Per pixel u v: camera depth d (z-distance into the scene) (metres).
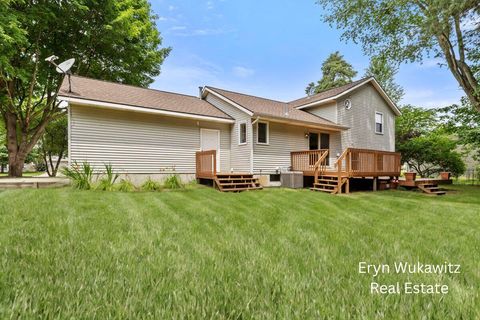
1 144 21.41
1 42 8.23
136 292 1.59
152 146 9.27
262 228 3.55
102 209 4.46
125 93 9.65
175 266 2.03
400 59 10.12
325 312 1.42
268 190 8.91
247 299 1.54
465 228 3.95
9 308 1.35
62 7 10.27
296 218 4.36
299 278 1.87
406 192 9.82
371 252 2.58
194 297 1.54
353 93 13.92
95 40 11.88
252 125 10.26
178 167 9.80
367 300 1.57
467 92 10.09
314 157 10.59
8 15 8.28
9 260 2.02
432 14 8.05
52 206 4.46
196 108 10.68
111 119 8.51
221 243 2.76
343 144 13.39
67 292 1.56
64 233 2.90
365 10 10.02
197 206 5.18
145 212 4.39
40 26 10.19
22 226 3.11
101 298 1.50
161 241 2.75
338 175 9.14
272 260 2.26
